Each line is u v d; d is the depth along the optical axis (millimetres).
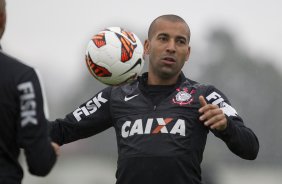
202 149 25359
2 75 21094
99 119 26625
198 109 25234
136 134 25172
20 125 21000
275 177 90250
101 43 26266
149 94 25797
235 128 24297
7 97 21000
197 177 25219
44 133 21219
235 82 120688
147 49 27109
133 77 26484
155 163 24672
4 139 21062
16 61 21484
